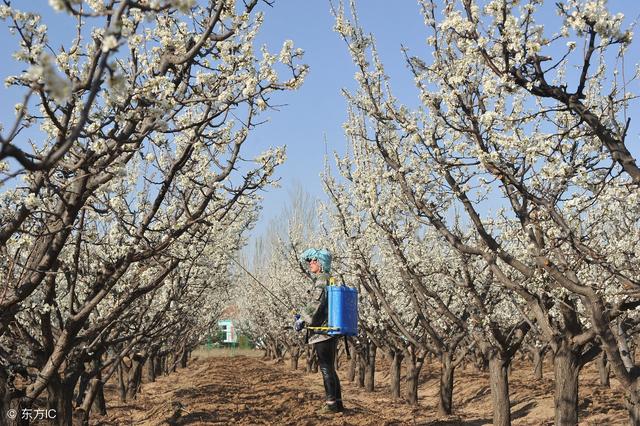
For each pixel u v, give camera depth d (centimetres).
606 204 961
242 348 6638
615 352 716
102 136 541
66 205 573
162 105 544
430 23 948
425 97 939
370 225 1470
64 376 957
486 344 1304
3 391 731
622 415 1569
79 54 586
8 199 701
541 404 1803
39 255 690
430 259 1580
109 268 767
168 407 1655
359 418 1399
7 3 536
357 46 1101
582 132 824
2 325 665
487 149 853
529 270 923
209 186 789
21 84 511
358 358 2839
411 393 2025
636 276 917
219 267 1786
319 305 1227
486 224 1191
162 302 1484
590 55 616
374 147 1184
